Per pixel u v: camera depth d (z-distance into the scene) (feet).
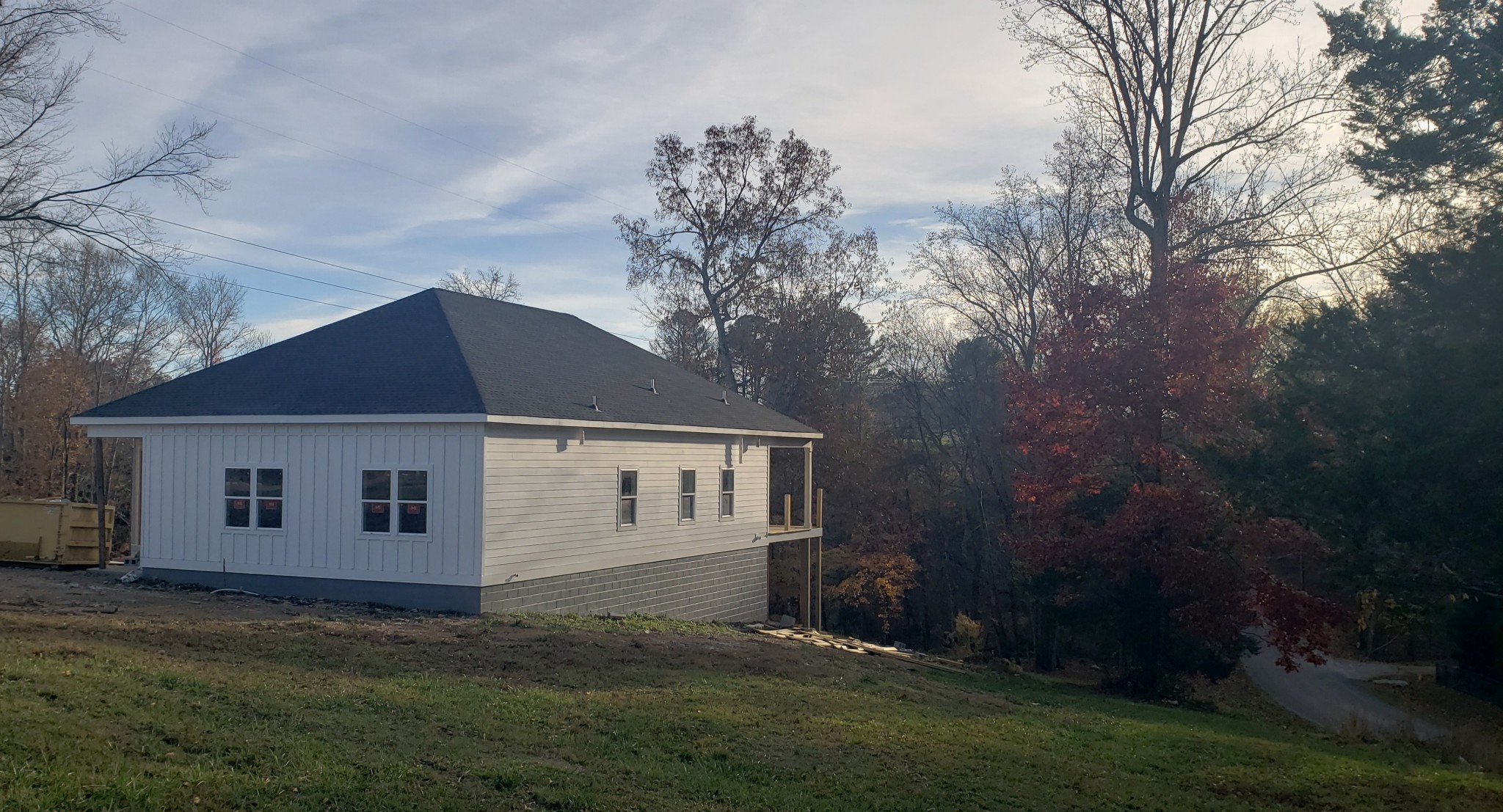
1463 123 50.26
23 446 131.34
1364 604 58.34
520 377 63.98
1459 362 37.93
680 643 53.88
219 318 171.94
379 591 57.93
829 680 47.85
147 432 64.64
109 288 146.72
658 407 74.38
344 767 24.75
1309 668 111.96
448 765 26.20
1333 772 40.37
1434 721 83.56
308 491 59.93
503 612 57.00
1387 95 56.95
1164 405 68.39
